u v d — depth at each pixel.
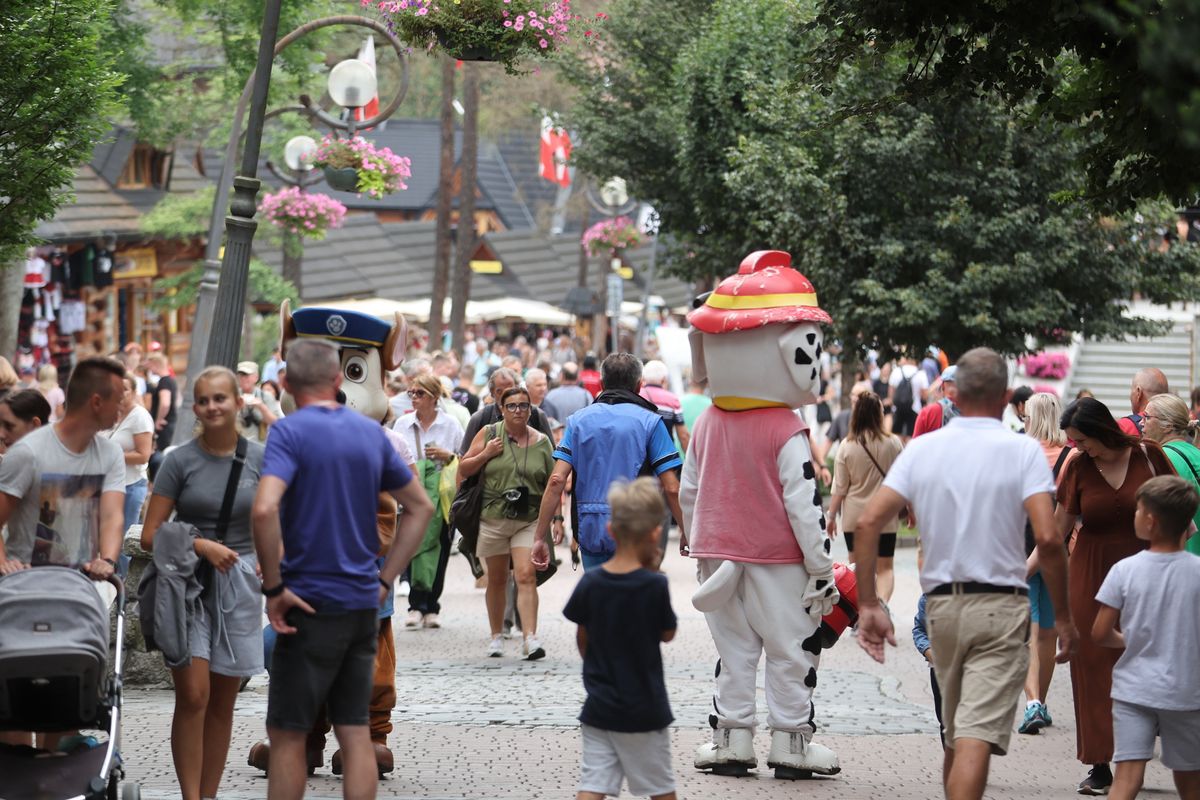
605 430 28.58
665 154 70.44
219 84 76.62
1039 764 25.42
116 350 96.00
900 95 26.33
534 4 29.56
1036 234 57.06
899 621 41.34
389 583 18.12
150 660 30.27
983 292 57.31
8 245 31.95
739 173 59.06
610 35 69.62
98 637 18.00
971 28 23.91
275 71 73.75
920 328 59.00
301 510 17.41
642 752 17.83
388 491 18.19
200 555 19.62
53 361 95.19
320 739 23.19
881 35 24.66
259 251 139.25
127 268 107.19
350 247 151.25
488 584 35.22
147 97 71.00
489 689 31.02
